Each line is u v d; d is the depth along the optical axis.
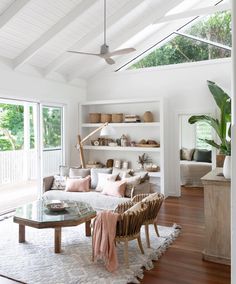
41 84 6.11
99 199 4.86
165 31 6.55
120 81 7.07
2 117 8.95
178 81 6.40
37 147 6.19
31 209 3.89
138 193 4.83
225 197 3.14
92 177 5.62
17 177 8.30
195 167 7.87
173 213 5.11
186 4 6.06
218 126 3.93
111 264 2.98
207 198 3.24
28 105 8.47
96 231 3.15
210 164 7.82
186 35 6.43
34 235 4.05
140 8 5.26
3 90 5.20
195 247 3.61
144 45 6.74
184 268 3.06
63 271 2.98
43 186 5.50
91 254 3.39
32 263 3.17
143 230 4.20
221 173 3.57
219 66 5.99
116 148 6.69
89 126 7.13
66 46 5.62
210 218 3.23
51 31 4.93
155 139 6.65
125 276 2.85
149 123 6.30
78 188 5.34
